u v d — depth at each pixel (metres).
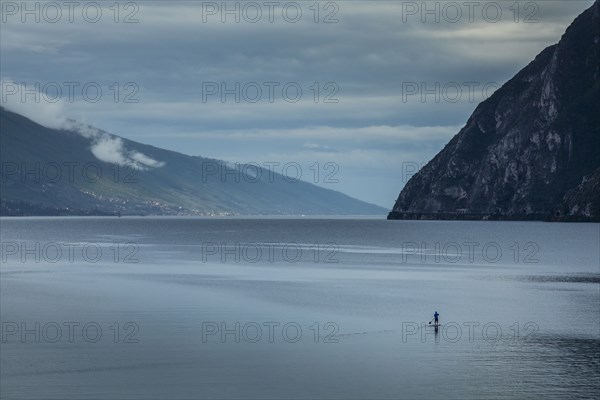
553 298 182.50
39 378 104.00
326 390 99.94
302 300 178.25
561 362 113.50
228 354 118.06
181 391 99.06
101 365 110.81
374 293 193.62
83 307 164.75
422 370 109.19
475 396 97.69
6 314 154.50
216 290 198.88
